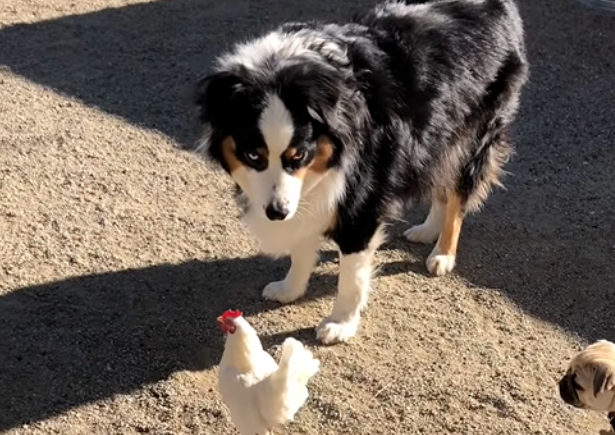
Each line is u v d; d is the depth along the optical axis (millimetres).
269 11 3375
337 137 1709
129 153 2529
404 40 1871
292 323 1978
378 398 1796
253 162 1695
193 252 2172
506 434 1724
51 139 2578
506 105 2072
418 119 1865
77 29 3227
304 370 1524
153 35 3191
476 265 2158
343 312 1938
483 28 1983
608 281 2113
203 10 3395
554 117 2738
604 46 3133
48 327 1945
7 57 3021
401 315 2002
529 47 3113
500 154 2141
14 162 2469
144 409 1768
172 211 2303
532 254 2195
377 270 2047
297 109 1649
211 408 1768
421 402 1789
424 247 2215
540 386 1827
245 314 1997
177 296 2041
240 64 1689
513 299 2057
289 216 1686
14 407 1764
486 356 1896
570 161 2545
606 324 1994
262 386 1534
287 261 2154
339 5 3410
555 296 2068
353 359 1883
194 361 1877
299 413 1759
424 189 1971
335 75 1686
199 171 2459
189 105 2400
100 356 1882
